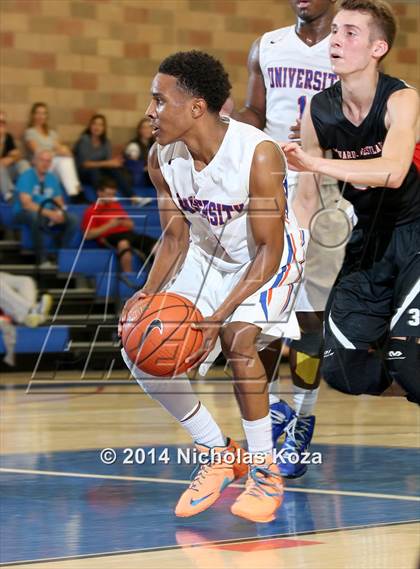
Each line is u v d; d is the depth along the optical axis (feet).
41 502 12.23
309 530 10.67
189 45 39.04
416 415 21.09
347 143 11.99
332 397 24.70
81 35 37.65
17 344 30.58
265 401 11.19
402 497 12.37
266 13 39.88
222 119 11.07
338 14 11.48
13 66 36.78
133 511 11.69
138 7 38.29
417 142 11.69
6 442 17.29
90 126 34.14
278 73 15.11
